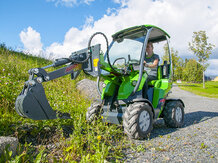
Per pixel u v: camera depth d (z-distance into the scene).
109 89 4.03
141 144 3.26
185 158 2.66
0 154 2.16
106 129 3.45
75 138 2.73
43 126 3.52
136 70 3.99
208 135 3.87
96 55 3.23
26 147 2.61
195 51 34.31
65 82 8.54
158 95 4.41
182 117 4.98
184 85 42.91
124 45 4.55
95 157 2.36
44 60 11.41
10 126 3.37
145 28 4.26
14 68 7.01
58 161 2.39
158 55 4.97
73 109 5.12
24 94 2.67
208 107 9.49
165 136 3.84
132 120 3.43
